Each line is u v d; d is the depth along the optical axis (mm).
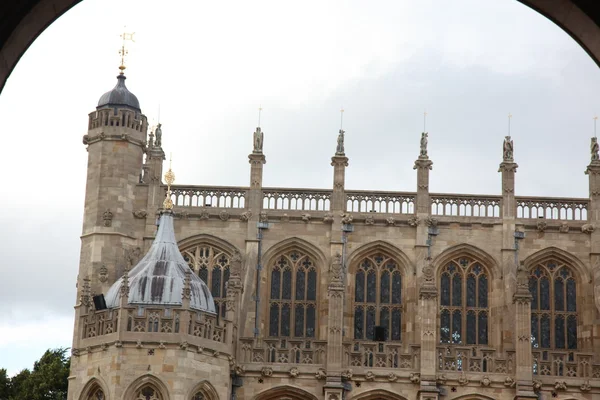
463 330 78375
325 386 72250
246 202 80312
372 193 80688
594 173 80375
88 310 70188
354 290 79188
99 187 79312
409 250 79562
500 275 78875
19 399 102000
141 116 81375
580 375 74000
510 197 80062
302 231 79875
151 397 66750
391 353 74188
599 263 78562
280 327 78500
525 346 73188
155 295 68812
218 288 79188
